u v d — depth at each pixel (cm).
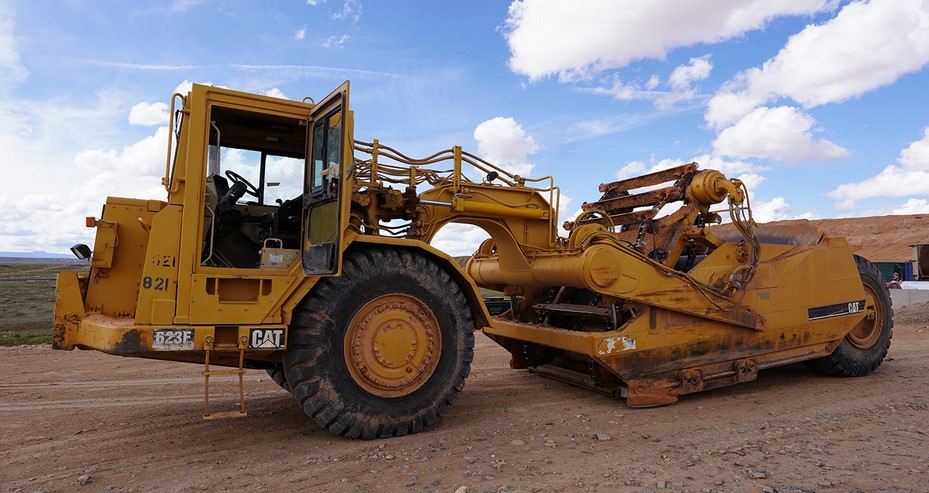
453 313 492
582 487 344
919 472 364
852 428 477
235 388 671
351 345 451
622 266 546
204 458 412
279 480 364
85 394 643
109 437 469
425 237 548
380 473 375
